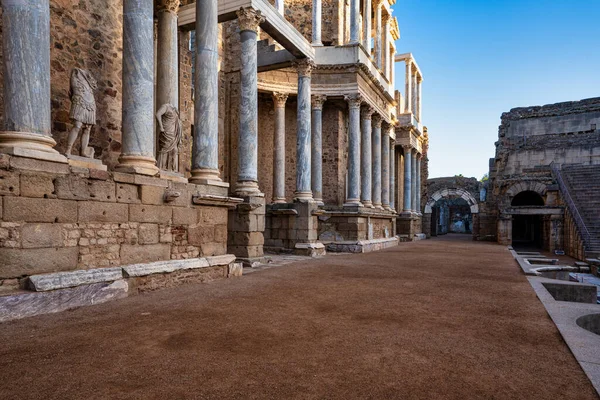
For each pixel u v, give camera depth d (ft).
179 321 18.49
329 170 71.97
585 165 99.96
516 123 120.06
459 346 15.49
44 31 20.67
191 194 30.04
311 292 26.43
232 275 32.94
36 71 20.15
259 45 60.44
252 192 42.70
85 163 23.41
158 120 30.53
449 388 11.59
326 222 63.98
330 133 72.28
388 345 15.52
